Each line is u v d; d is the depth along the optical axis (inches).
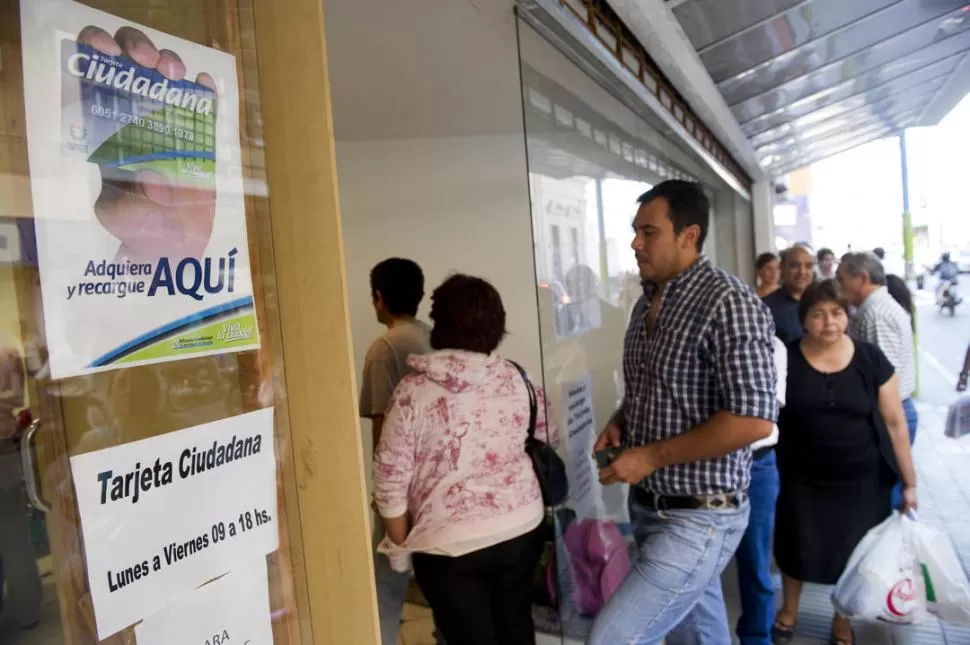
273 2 29.5
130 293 23.6
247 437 28.2
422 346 88.2
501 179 124.4
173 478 24.8
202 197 26.6
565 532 75.0
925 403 239.9
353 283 124.1
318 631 31.3
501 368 61.6
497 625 62.2
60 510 21.3
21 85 20.5
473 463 58.8
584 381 81.4
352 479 30.0
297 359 30.5
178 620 24.7
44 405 21.0
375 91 92.7
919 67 146.5
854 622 96.9
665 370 60.9
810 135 203.8
